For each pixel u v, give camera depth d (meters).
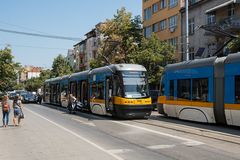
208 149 12.48
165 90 25.28
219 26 38.50
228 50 30.36
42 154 11.99
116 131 17.94
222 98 19.48
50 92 50.50
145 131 17.73
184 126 19.81
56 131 18.25
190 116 22.16
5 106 20.81
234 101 18.47
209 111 20.38
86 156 11.48
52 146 13.58
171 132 17.23
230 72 18.88
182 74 23.25
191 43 47.59
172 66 24.72
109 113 25.72
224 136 15.61
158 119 24.58
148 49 44.81
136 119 24.70
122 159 10.92
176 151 12.18
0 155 11.94
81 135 16.59
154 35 46.62
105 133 17.22
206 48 44.38
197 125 20.47
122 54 51.97
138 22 52.53
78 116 28.22
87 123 22.27
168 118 25.33
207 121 20.66
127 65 25.03
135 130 18.23
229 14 40.03
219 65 19.81
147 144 13.73
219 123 20.66
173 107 24.11
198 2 45.47
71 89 37.38
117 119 24.86
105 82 26.58
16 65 51.34
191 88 22.19
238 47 28.86
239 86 18.22
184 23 49.28
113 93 24.95
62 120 24.64
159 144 13.70
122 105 23.91
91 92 29.83
